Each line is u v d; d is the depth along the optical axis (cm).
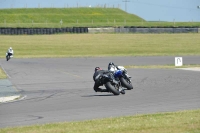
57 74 8569
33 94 5497
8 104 4553
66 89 6044
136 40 19575
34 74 8606
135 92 5412
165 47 17400
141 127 2833
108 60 12675
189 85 6119
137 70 9238
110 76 5219
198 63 11456
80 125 3008
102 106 4244
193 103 4334
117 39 19950
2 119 3541
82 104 4425
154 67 10094
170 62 11894
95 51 16500
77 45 18325
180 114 3409
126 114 3684
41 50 16912
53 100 4825
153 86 6072
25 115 3744
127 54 15162
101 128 2836
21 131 2823
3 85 6725
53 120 3434
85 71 9225
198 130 2666
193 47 17312
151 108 4038
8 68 10131
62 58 13625
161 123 2973
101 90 5322
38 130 2841
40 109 4109
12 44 18575
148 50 16588
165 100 4609
